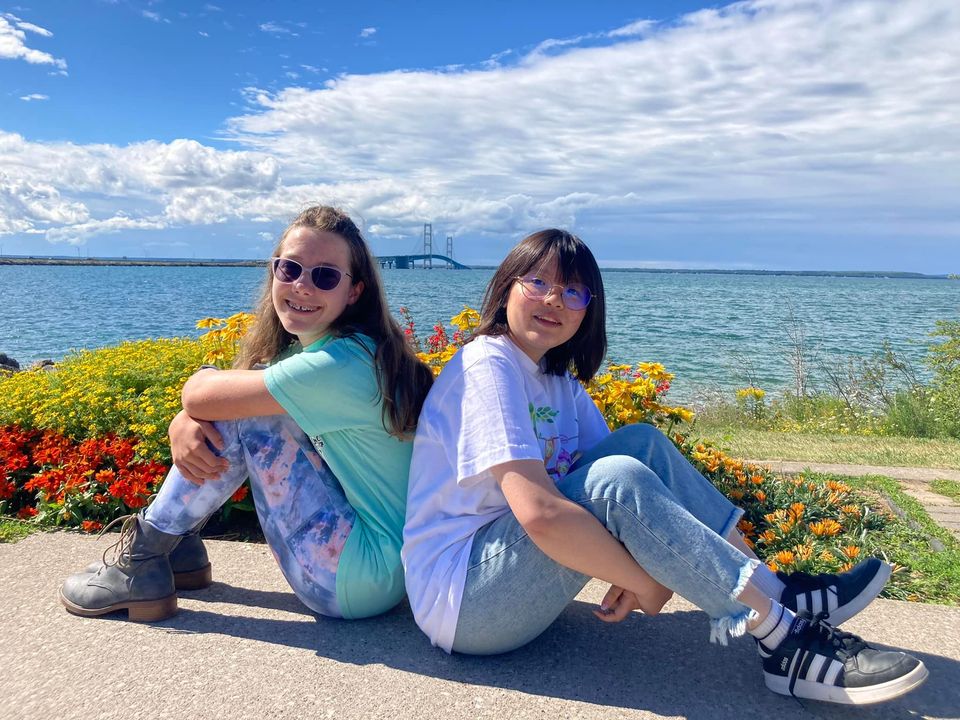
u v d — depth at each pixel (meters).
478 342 2.11
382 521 2.27
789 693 1.89
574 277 2.06
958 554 3.40
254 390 2.08
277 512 2.24
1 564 2.81
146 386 4.71
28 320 24.88
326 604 2.28
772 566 3.26
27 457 4.05
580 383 2.44
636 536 1.83
